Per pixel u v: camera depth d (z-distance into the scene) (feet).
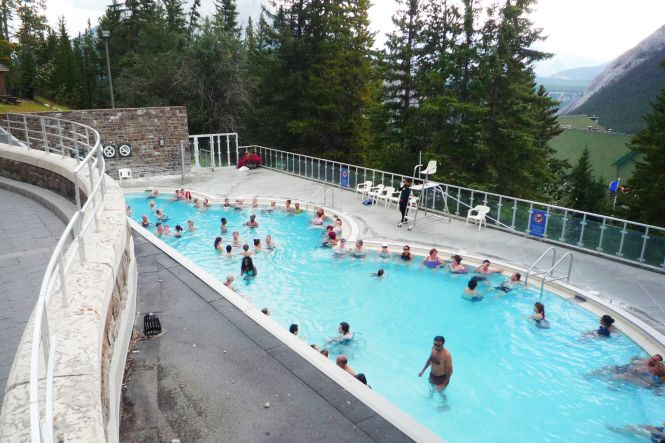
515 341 34.81
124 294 20.95
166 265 27.61
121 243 20.02
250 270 46.85
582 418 26.61
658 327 32.73
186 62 121.70
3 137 48.62
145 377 17.47
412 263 47.52
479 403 28.07
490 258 46.60
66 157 36.09
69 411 9.61
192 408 15.93
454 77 98.63
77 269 16.17
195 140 92.58
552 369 31.27
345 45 119.44
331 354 33.50
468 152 95.45
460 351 33.78
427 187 61.00
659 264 42.04
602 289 38.88
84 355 11.48
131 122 84.74
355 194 74.13
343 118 123.13
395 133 114.11
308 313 39.83
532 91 104.68
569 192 149.69
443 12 108.27
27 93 146.61
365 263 48.98
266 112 123.85
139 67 126.52
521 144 92.17
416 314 39.19
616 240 44.88
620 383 29.25
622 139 183.21
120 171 83.61
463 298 41.52
